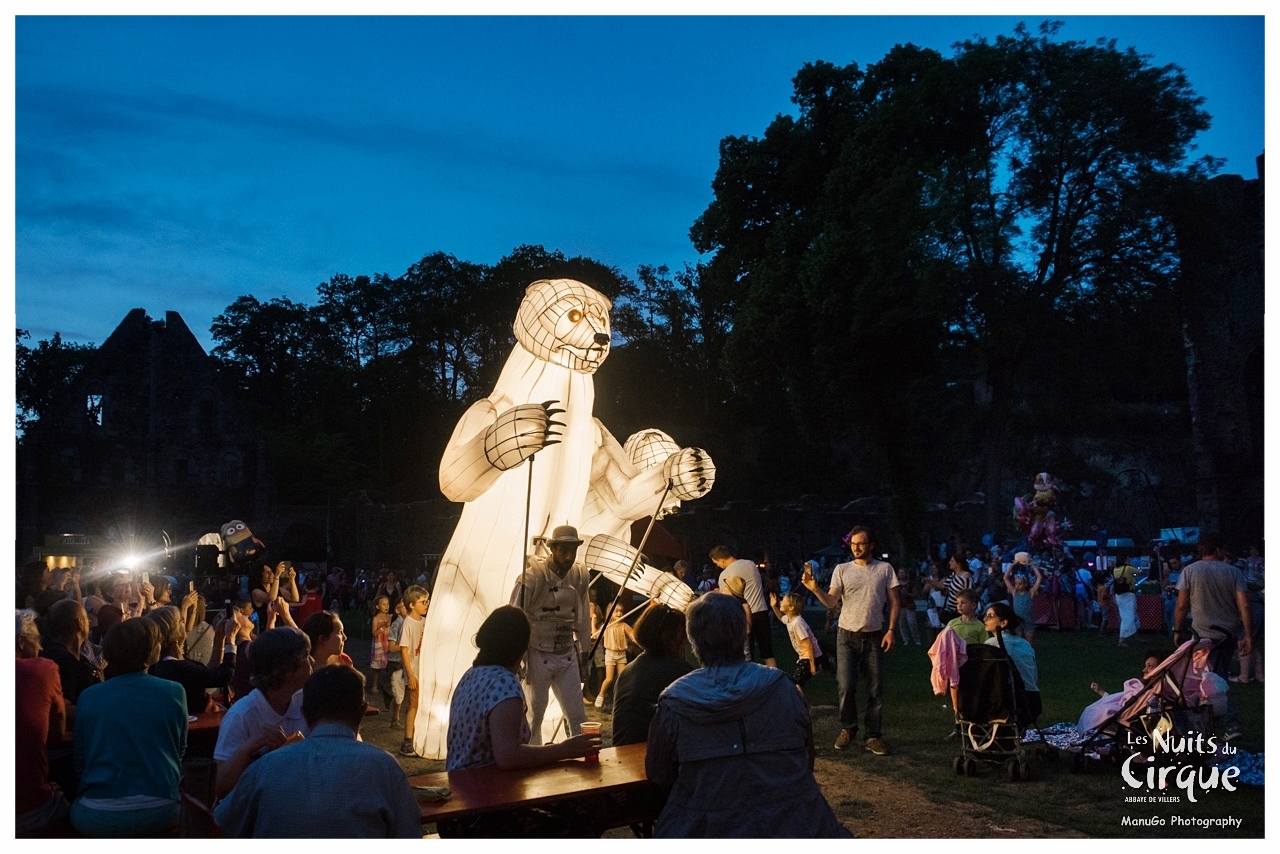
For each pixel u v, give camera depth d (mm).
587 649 8008
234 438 55500
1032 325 32031
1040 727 9516
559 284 8875
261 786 3475
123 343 54875
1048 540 26000
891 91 36344
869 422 36594
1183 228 31000
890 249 31641
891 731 9711
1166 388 54969
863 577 8898
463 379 70438
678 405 67188
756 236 40156
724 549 11344
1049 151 30828
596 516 9586
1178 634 9234
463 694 4574
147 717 4379
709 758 3797
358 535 54219
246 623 8977
